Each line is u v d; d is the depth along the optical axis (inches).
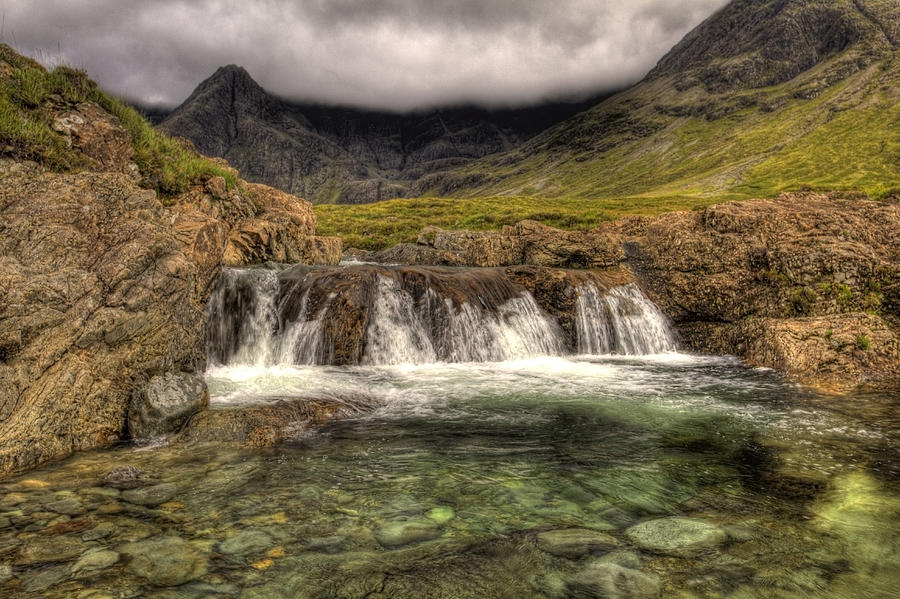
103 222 354.0
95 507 215.6
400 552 187.3
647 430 343.6
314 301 560.1
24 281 288.5
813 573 176.7
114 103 660.1
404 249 1371.8
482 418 368.8
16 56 589.3
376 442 313.1
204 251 462.0
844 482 256.7
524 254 884.0
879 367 498.9
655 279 764.0
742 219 772.6
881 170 4704.7
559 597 161.6
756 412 386.0
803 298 641.6
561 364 589.3
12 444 255.3
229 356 519.5
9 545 181.9
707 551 190.4
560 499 236.1
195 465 267.3
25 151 479.2
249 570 173.0
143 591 158.4
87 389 294.4
